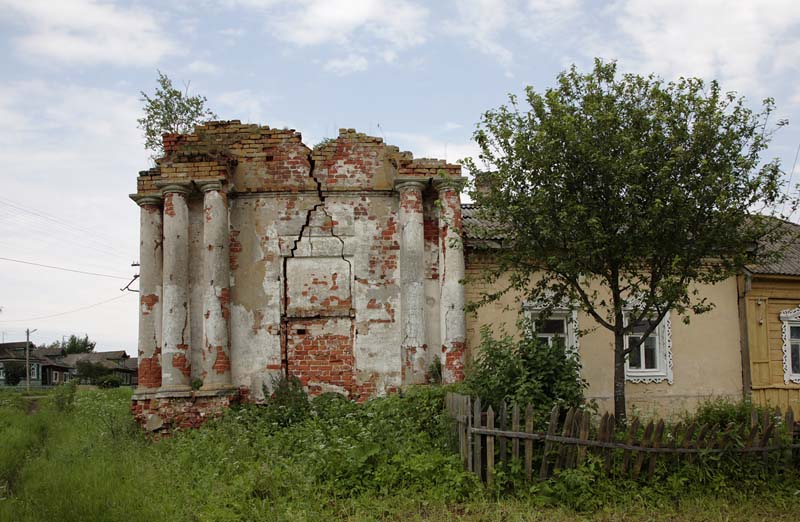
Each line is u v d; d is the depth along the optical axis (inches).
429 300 578.9
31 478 397.4
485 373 449.4
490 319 587.8
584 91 438.6
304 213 591.8
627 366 611.5
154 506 320.2
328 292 584.1
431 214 592.7
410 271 565.9
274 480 358.3
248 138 600.4
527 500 339.9
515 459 354.3
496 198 436.5
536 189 428.8
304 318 580.4
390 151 599.5
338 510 335.3
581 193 424.2
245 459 414.9
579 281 600.1
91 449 482.6
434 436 442.6
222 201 572.7
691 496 352.5
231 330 577.3
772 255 445.1
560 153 417.7
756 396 618.8
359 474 369.4
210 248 564.1
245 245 588.7
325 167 595.2
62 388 1039.6
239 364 573.9
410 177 571.2
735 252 433.1
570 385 432.1
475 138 446.6
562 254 443.5
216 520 308.5
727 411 543.8
